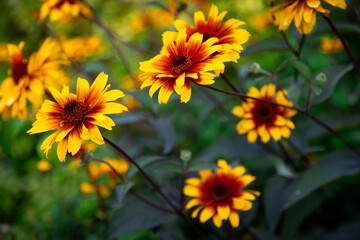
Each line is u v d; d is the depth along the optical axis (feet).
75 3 1.90
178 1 1.95
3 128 1.76
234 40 1.39
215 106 2.14
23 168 2.74
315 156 2.13
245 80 2.02
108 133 2.35
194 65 1.34
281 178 1.78
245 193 1.46
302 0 1.45
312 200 1.71
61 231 1.98
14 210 2.69
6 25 4.24
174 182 2.01
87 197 1.96
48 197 2.23
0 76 2.83
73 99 1.35
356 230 1.82
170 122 2.02
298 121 2.11
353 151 1.65
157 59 1.37
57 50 1.85
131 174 1.49
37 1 3.84
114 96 1.33
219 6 3.08
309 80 1.47
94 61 1.93
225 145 1.94
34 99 1.64
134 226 1.63
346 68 1.57
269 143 1.88
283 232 1.72
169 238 1.77
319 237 1.85
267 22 2.79
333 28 1.51
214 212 1.46
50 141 1.30
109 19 3.59
